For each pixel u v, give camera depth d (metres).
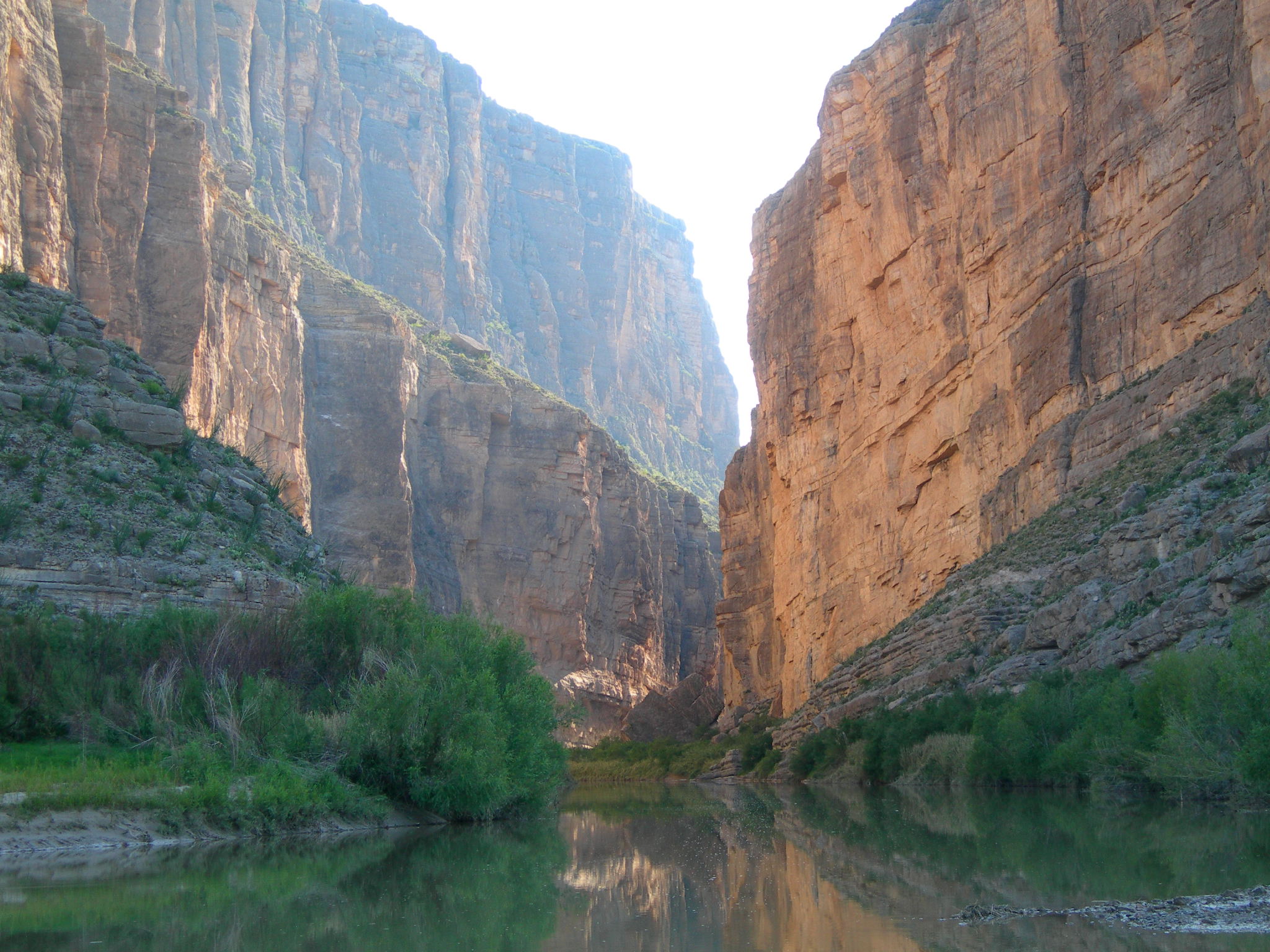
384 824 28.83
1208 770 29.86
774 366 87.31
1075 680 40.81
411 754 30.05
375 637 32.41
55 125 82.81
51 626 29.44
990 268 61.66
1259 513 36.09
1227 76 49.00
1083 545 46.78
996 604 49.81
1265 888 18.45
